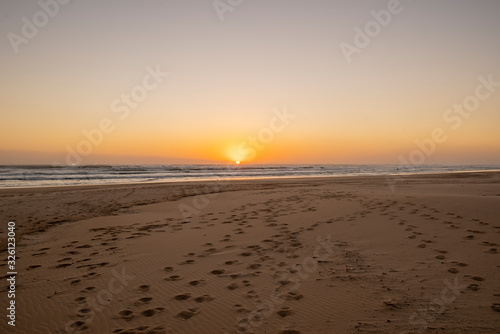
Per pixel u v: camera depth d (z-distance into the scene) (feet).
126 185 69.92
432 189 51.37
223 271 16.58
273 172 169.27
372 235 22.50
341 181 82.64
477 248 18.58
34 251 20.84
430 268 15.80
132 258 19.07
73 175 112.78
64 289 14.49
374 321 11.02
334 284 14.33
